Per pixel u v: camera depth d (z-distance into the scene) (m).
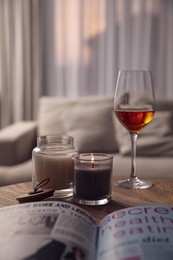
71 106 2.74
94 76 3.77
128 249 0.58
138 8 3.74
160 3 3.74
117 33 3.75
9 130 2.53
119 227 0.67
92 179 0.86
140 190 1.00
